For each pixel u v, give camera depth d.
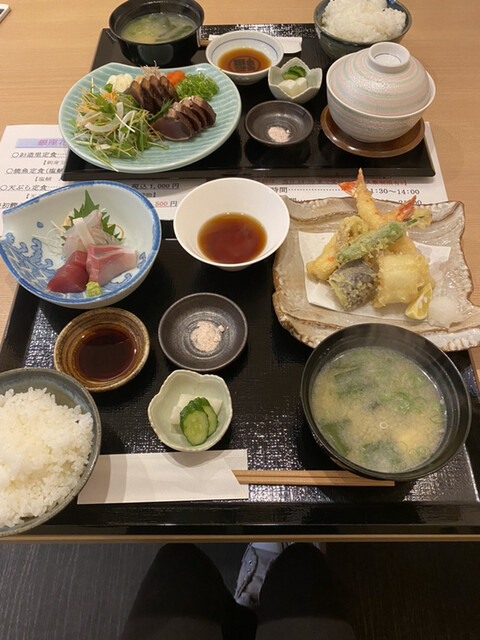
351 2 0.64
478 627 0.49
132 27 0.73
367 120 0.51
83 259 0.48
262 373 0.42
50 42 0.75
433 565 0.52
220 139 0.56
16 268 0.46
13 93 0.68
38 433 0.35
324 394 0.37
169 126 0.58
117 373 0.42
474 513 0.36
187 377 0.40
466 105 0.64
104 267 0.47
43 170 0.59
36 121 0.64
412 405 0.36
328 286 0.46
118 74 0.66
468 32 0.73
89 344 0.43
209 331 0.43
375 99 0.50
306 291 0.46
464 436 0.32
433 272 0.47
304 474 0.37
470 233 0.52
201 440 0.36
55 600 0.52
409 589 0.51
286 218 0.46
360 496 0.36
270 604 0.48
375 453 0.35
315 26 0.67
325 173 0.56
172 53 0.67
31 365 0.43
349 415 0.36
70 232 0.49
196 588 0.50
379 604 0.50
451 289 0.46
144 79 0.59
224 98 0.63
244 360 0.43
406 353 0.38
